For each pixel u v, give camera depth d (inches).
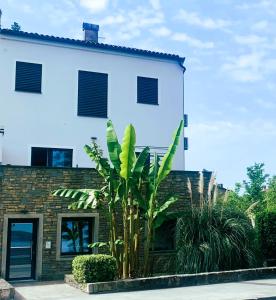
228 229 542.3
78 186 575.5
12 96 702.5
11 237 539.5
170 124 812.6
